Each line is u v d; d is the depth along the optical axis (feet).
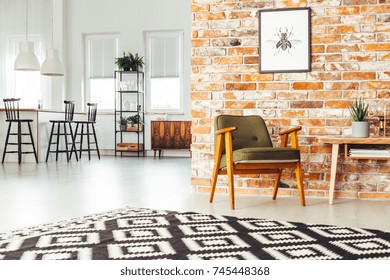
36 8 33.22
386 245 7.88
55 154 28.73
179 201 12.62
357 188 13.24
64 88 33.22
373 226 9.57
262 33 13.69
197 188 14.24
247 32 13.82
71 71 33.60
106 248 7.68
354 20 13.16
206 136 14.10
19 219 10.16
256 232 8.84
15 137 27.20
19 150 25.72
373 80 13.09
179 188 15.23
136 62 31.63
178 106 32.73
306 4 13.44
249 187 13.80
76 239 8.28
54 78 32.94
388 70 13.01
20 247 7.73
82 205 11.98
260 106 13.76
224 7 13.93
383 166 13.07
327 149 13.37
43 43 33.19
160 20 32.37
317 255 7.27
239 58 13.87
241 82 13.85
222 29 13.96
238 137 13.01
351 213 11.04
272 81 13.67
